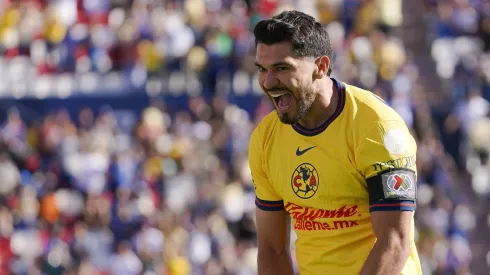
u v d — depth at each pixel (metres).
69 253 42.62
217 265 42.66
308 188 11.96
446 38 59.50
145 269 41.91
